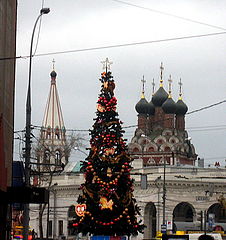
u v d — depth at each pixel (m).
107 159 62.03
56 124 142.38
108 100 63.28
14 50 41.75
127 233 62.53
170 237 33.56
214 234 50.78
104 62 64.56
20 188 37.00
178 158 138.38
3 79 36.28
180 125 151.25
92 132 63.25
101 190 61.88
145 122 149.25
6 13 37.31
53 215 119.56
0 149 33.09
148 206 110.12
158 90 151.00
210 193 102.81
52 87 145.38
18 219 69.00
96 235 62.47
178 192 109.12
